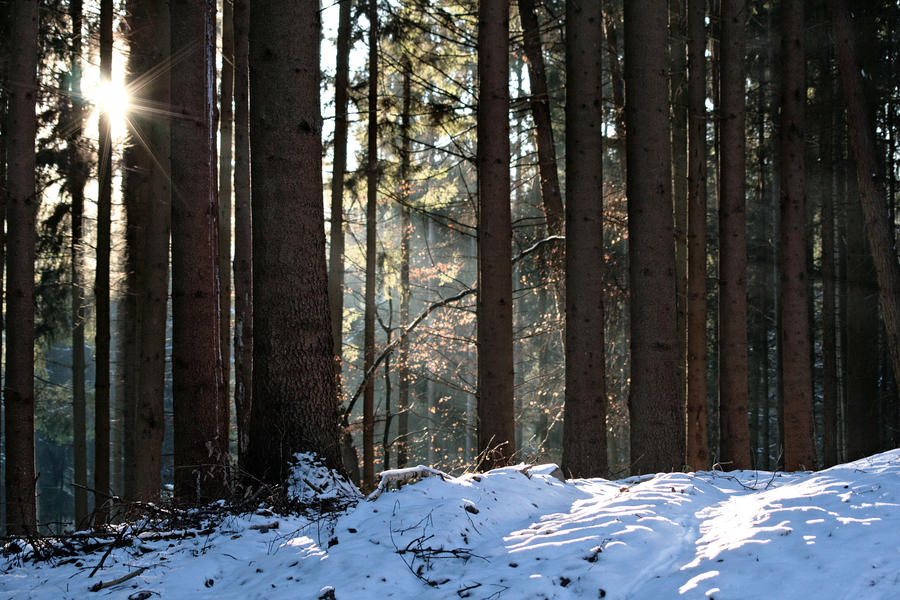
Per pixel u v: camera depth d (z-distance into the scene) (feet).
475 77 57.21
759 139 70.18
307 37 25.13
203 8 28.25
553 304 73.10
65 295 60.34
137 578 16.93
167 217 40.34
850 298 61.98
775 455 76.74
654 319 33.09
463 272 89.66
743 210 39.83
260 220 24.98
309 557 16.65
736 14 40.04
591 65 34.76
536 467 23.70
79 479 53.11
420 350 70.44
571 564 14.57
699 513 17.99
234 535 19.58
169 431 89.35
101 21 40.78
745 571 13.32
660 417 32.81
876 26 59.57
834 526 14.30
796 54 40.55
